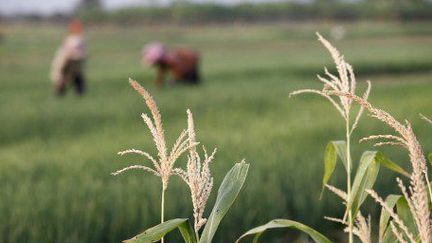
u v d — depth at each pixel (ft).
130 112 64.34
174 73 93.25
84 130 55.01
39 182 30.42
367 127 47.39
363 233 8.63
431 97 67.62
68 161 35.99
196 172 7.48
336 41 290.56
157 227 7.79
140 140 44.27
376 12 466.70
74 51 81.00
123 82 108.68
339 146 9.36
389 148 37.65
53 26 577.84
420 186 6.80
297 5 511.40
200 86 96.22
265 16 517.96
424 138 42.45
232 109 65.41
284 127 48.39
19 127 56.70
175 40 334.44
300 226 8.35
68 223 23.56
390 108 57.98
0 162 37.37
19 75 132.98
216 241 24.63
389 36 321.32
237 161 33.73
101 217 24.22
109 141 45.24
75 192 27.43
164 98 76.23
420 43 266.57
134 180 29.40
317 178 30.45
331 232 26.73
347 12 492.54
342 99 8.38
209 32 435.53
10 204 25.86
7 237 23.06
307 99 74.43
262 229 8.30
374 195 7.28
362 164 8.89
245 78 115.96
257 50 250.57
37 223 23.54
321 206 27.09
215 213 8.21
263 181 30.89
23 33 434.30
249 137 43.83
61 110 66.64
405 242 7.13
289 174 30.89
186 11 513.86
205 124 54.24
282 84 99.30
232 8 519.19
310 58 180.45
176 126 53.93
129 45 302.66
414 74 139.23
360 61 146.82
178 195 26.84
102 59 207.92
